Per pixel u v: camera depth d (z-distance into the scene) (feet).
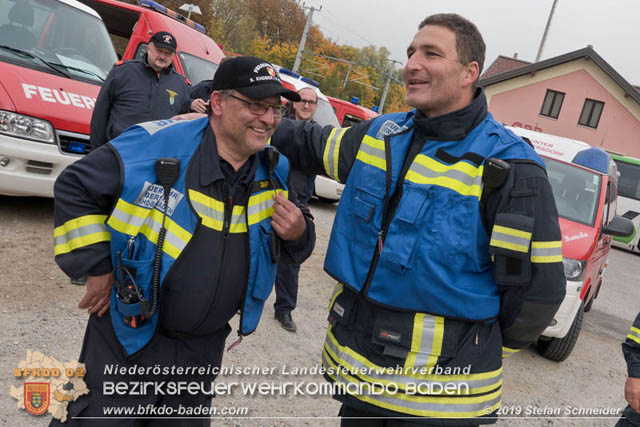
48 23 18.70
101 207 5.76
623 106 91.71
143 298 5.72
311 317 15.87
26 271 13.48
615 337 22.26
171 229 5.76
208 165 5.87
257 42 162.09
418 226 6.12
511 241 5.84
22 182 15.37
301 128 7.59
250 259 6.25
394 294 6.25
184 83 15.03
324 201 37.17
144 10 24.12
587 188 18.43
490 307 6.25
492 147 6.20
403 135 6.65
